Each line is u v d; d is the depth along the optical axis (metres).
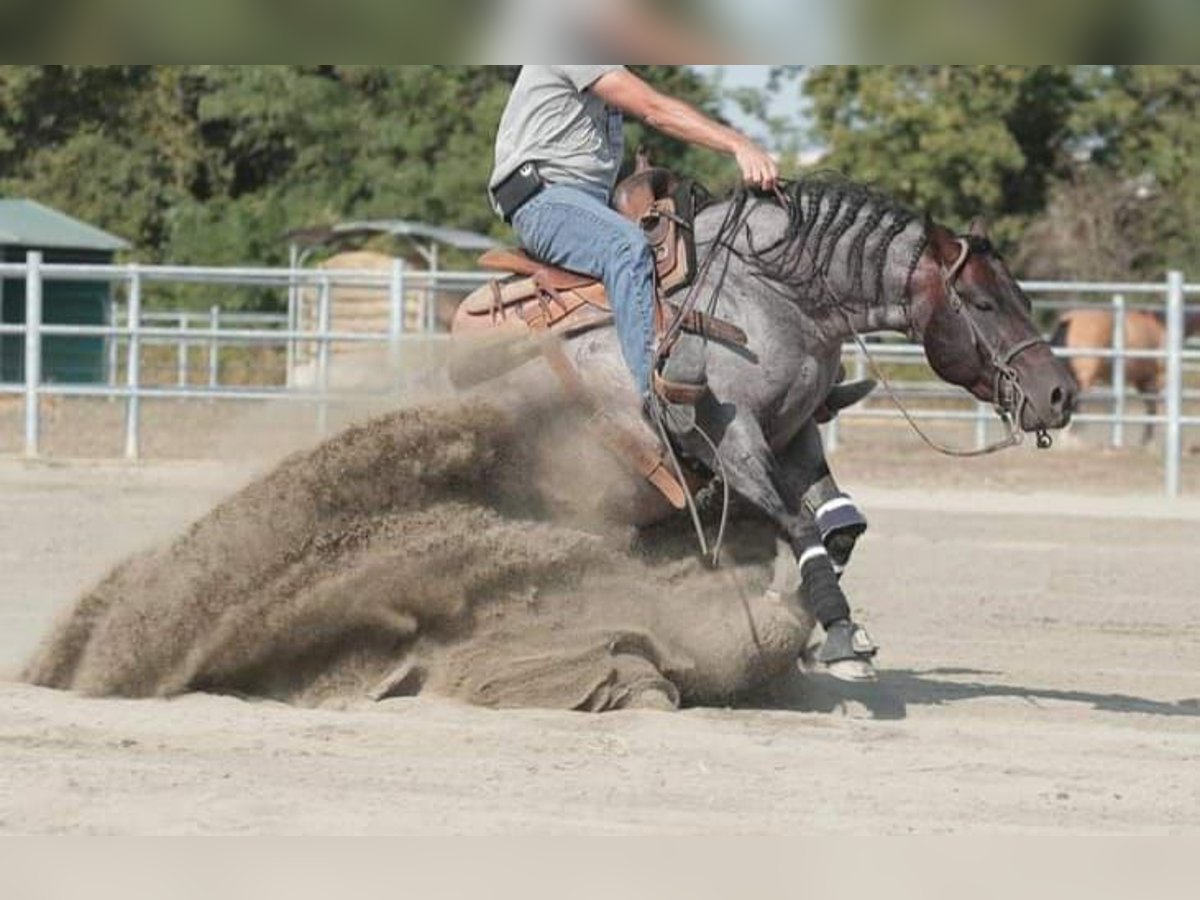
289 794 9.30
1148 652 16.09
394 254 59.75
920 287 12.27
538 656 12.08
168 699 11.88
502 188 12.33
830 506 12.41
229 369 46.62
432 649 12.20
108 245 50.53
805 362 12.20
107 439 34.06
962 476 32.94
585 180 12.27
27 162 65.44
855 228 12.29
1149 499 29.41
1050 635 16.95
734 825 8.96
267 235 62.94
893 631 16.97
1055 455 37.44
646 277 11.93
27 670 12.30
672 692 12.27
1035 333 12.37
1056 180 61.44
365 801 9.21
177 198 66.00
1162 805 9.67
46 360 48.34
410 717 11.45
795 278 12.23
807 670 13.66
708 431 11.94
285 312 62.59
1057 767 10.52
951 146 58.41
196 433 35.34
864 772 10.26
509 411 12.10
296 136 64.56
